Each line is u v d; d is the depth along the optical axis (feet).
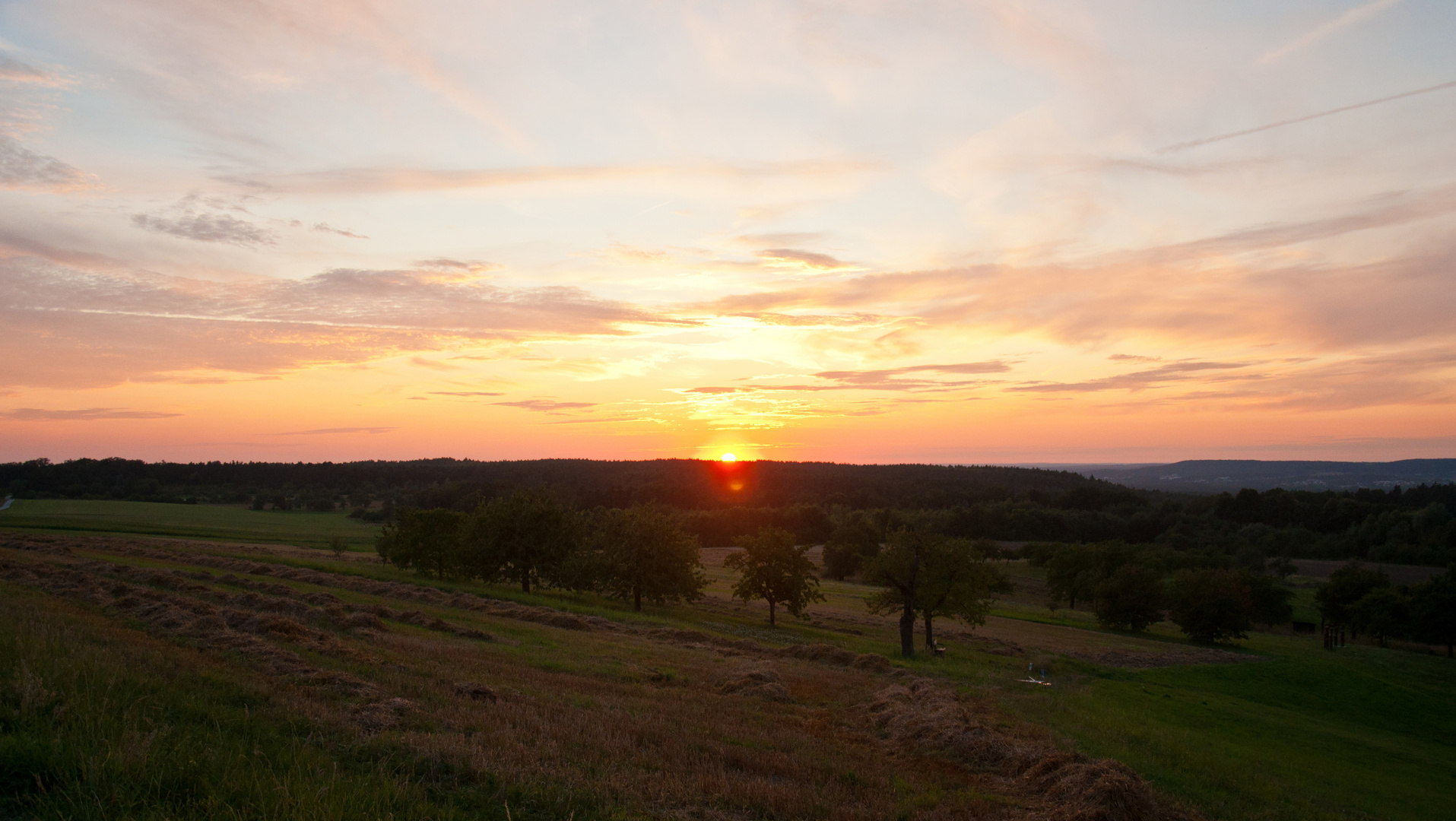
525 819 25.68
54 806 20.12
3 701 27.53
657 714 48.67
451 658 63.57
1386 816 59.26
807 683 74.49
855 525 370.53
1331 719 125.59
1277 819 47.37
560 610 138.00
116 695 30.94
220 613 68.18
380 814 22.63
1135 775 39.96
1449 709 138.72
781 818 29.94
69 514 335.67
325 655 56.54
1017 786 41.04
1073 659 153.69
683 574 176.96
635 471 619.26
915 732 51.31
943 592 142.92
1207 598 219.61
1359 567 275.59
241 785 23.29
